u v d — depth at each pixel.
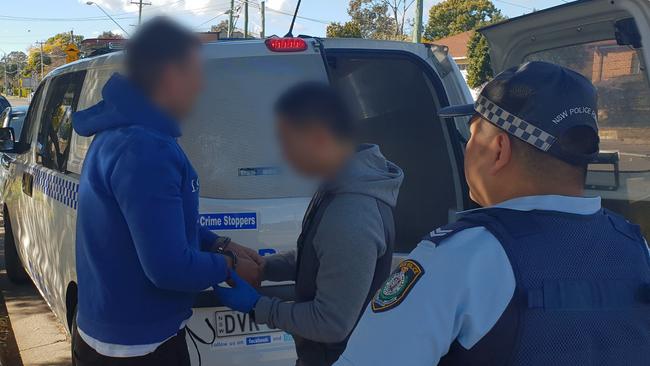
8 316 5.37
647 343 1.22
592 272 1.21
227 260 2.07
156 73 1.88
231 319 2.70
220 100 2.71
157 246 1.81
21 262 6.09
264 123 2.71
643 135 3.09
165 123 1.92
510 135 1.27
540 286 1.16
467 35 37.06
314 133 1.88
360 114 3.85
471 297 1.16
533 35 3.40
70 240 3.37
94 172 1.92
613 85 3.17
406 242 3.62
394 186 1.98
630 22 2.74
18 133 8.53
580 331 1.17
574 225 1.24
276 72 2.76
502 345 1.16
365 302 1.95
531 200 1.27
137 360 1.98
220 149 2.70
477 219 1.24
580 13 3.00
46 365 4.38
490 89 1.31
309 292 2.00
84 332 2.02
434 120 3.61
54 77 4.70
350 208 1.88
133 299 1.94
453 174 3.55
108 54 3.33
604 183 3.36
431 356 1.16
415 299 1.19
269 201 2.70
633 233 1.32
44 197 4.11
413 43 3.41
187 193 1.97
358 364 1.22
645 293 1.23
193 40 1.94
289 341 2.76
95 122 1.95
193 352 2.67
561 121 1.24
